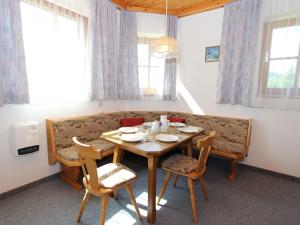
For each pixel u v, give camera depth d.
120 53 3.37
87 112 2.98
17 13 1.88
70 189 2.25
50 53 2.31
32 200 2.02
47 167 2.43
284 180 2.61
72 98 2.69
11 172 2.08
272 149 2.74
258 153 2.86
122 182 1.65
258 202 2.08
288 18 2.44
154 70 3.63
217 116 3.15
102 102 3.24
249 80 2.76
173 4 3.24
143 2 3.23
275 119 2.68
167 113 3.59
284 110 2.60
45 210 1.87
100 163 2.93
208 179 2.59
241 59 2.85
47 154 2.41
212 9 3.15
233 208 1.97
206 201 2.08
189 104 3.56
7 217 1.77
